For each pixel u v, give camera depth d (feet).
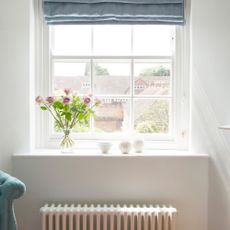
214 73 7.07
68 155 6.88
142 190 6.92
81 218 6.52
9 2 7.04
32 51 7.41
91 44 7.79
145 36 7.79
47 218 6.40
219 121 7.05
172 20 7.37
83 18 7.37
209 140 7.07
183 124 7.64
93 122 7.82
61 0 7.31
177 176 6.92
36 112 7.66
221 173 7.00
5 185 5.35
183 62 7.63
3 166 7.00
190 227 6.98
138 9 7.34
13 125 7.06
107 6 7.32
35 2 7.55
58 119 7.43
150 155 6.90
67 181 6.89
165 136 7.77
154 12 7.34
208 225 7.02
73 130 7.84
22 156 6.86
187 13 7.48
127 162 6.89
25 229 6.92
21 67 7.08
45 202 6.91
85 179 6.90
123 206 6.63
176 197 6.94
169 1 7.33
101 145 7.09
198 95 7.12
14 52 7.06
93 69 7.79
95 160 6.89
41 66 7.66
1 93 7.03
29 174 6.88
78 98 7.00
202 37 7.08
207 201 6.98
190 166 6.92
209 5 7.06
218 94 7.06
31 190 6.89
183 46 7.61
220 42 7.06
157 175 6.92
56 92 7.82
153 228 6.32
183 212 6.96
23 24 7.08
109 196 6.92
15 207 6.91
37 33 7.60
